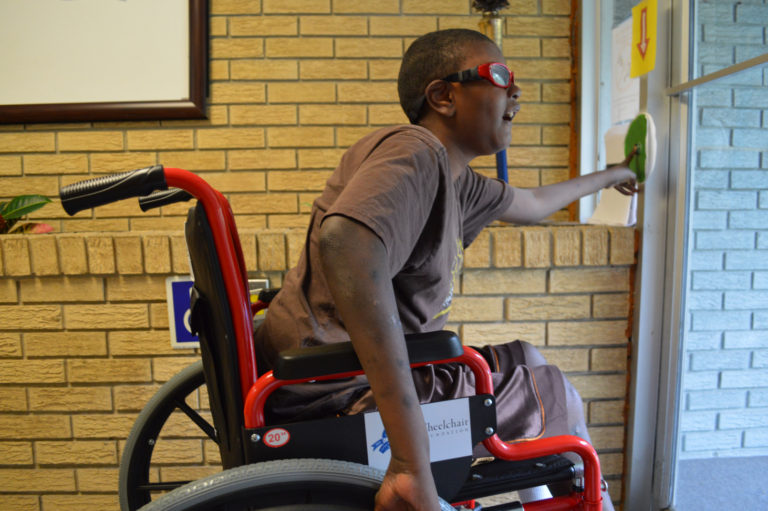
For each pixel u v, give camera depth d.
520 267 1.65
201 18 2.42
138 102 2.44
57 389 1.65
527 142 2.56
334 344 0.86
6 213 1.89
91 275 1.60
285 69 2.50
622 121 2.19
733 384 1.46
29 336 1.62
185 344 1.61
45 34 2.43
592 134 2.49
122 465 1.32
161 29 2.44
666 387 1.67
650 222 1.64
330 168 2.53
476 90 0.99
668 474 1.68
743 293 1.42
